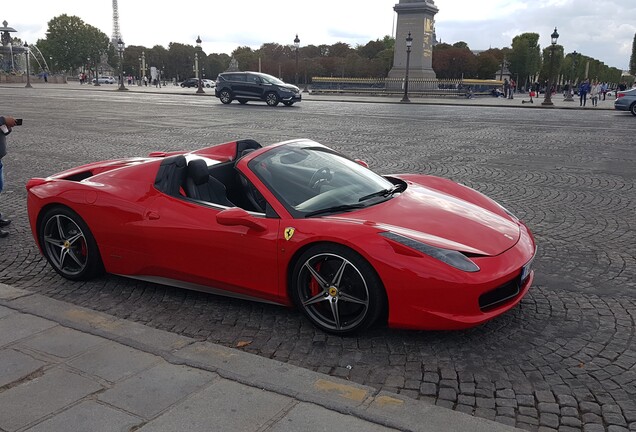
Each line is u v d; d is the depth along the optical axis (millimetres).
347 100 39562
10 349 3428
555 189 8656
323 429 2629
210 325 4004
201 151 5223
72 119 20094
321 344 3691
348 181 4402
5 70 87000
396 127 18641
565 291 4562
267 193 3998
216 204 4379
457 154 12367
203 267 4137
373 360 3473
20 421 2699
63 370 3174
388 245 3463
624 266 5176
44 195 4750
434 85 46531
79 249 4785
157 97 39812
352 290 3641
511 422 2844
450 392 3117
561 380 3234
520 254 3730
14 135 15086
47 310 4004
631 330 3867
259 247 3842
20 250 5664
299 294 3818
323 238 3586
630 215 7059
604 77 166625
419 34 46594
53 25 126938
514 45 106188
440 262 3395
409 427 2650
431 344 3656
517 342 3689
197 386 3006
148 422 2689
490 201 4691
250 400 2869
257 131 16641
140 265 4453
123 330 3705
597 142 14602
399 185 4680
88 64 131750
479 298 3438
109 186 4590
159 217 4262
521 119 22828
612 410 2934
